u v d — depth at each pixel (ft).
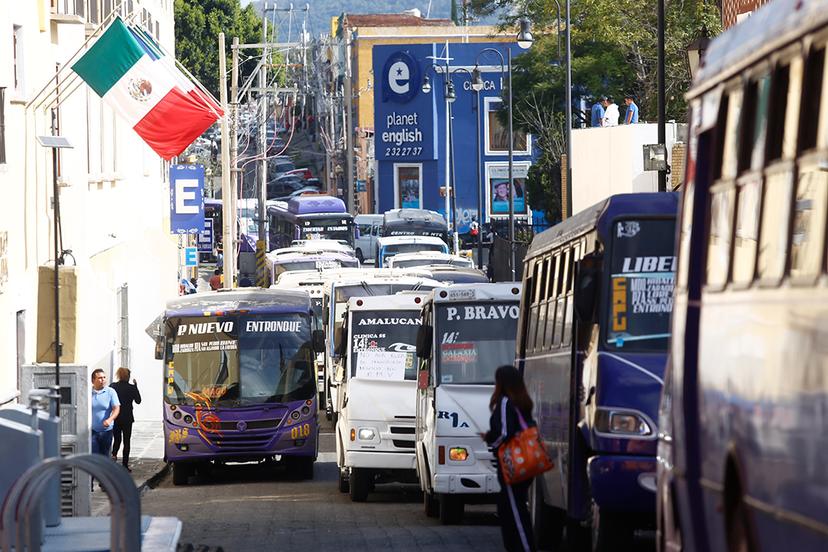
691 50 207.10
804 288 51.78
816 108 52.60
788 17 56.39
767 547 55.67
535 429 111.34
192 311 248.93
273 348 247.70
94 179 303.48
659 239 111.65
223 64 447.01
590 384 112.47
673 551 74.49
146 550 84.99
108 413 219.41
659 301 110.83
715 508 64.54
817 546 48.93
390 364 207.62
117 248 345.51
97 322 298.97
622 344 110.42
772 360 55.36
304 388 247.50
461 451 166.20
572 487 117.19
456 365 171.63
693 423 69.92
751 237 60.49
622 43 451.12
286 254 463.01
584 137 361.71
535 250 147.54
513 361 172.14
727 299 63.72
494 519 178.19
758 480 56.85
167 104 228.63
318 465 280.51
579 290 110.01
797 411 51.49
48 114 248.93
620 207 112.27
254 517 180.34
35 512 74.28
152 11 462.60
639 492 107.45
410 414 203.82
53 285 173.88
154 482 251.39
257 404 244.83
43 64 240.94
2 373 205.26
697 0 441.68
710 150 70.13
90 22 289.94
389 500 210.59
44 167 240.32
